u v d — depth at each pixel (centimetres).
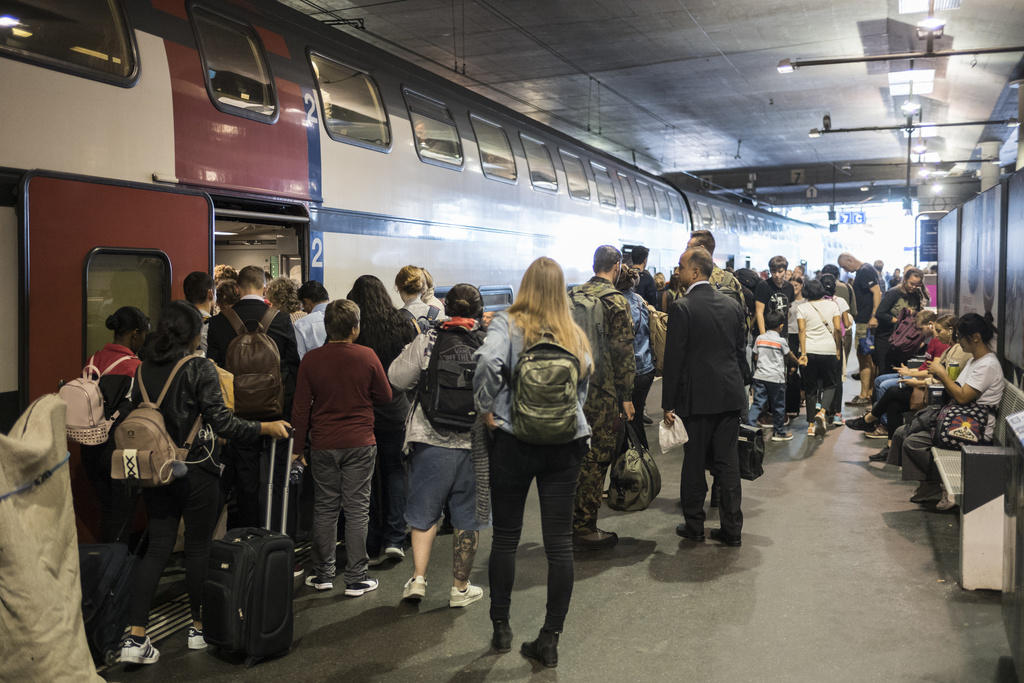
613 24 1616
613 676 379
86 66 473
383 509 542
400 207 807
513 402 382
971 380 604
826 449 873
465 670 387
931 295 1689
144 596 390
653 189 1812
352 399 471
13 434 294
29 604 278
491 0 1471
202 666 393
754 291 1060
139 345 471
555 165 1260
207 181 554
